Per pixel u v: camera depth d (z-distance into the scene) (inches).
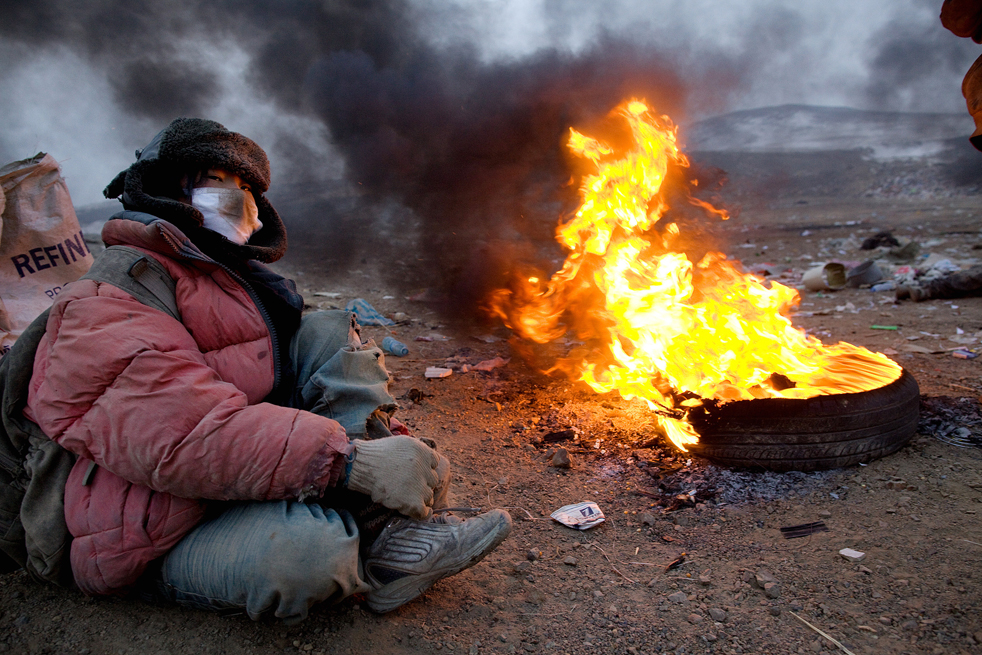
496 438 133.6
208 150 75.0
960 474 106.7
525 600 81.8
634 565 89.2
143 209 72.3
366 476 69.9
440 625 76.2
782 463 109.1
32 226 133.6
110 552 67.4
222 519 69.9
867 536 91.3
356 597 79.4
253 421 65.3
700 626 75.6
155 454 62.7
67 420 64.0
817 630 73.5
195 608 74.4
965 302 245.6
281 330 87.0
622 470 117.5
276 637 72.1
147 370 63.5
